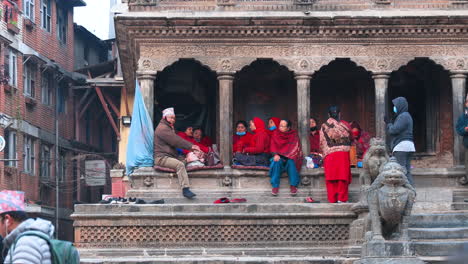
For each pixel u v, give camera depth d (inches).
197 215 634.8
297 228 642.8
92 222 631.8
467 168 702.5
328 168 666.8
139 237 633.6
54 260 287.7
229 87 732.7
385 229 525.7
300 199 702.5
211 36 731.4
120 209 635.5
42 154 1336.1
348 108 816.3
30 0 1307.8
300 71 734.5
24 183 1251.8
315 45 738.2
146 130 712.4
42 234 287.4
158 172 703.1
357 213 635.5
